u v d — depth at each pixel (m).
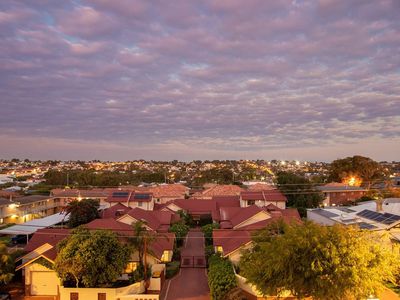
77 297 38.06
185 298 38.69
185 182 170.88
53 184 137.75
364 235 32.62
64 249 37.84
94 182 132.75
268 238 38.34
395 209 52.25
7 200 81.69
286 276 30.31
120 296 37.72
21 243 59.22
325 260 29.78
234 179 168.88
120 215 65.31
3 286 41.62
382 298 34.75
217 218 68.88
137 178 168.12
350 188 94.62
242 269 36.19
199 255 53.94
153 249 45.25
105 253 38.09
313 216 62.25
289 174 89.69
